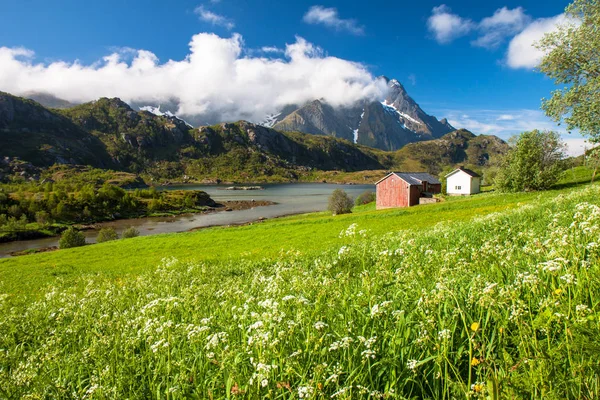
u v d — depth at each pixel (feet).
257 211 435.94
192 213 445.37
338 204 269.23
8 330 28.45
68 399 14.51
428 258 25.82
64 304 37.88
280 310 17.19
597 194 52.39
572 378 9.01
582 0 94.73
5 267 128.36
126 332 20.89
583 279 13.23
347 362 12.37
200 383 13.33
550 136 195.62
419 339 12.03
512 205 125.18
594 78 95.61
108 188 461.78
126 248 150.30
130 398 13.43
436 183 271.90
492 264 19.06
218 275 50.01
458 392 10.07
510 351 11.76
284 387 11.10
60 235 320.29
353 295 18.61
